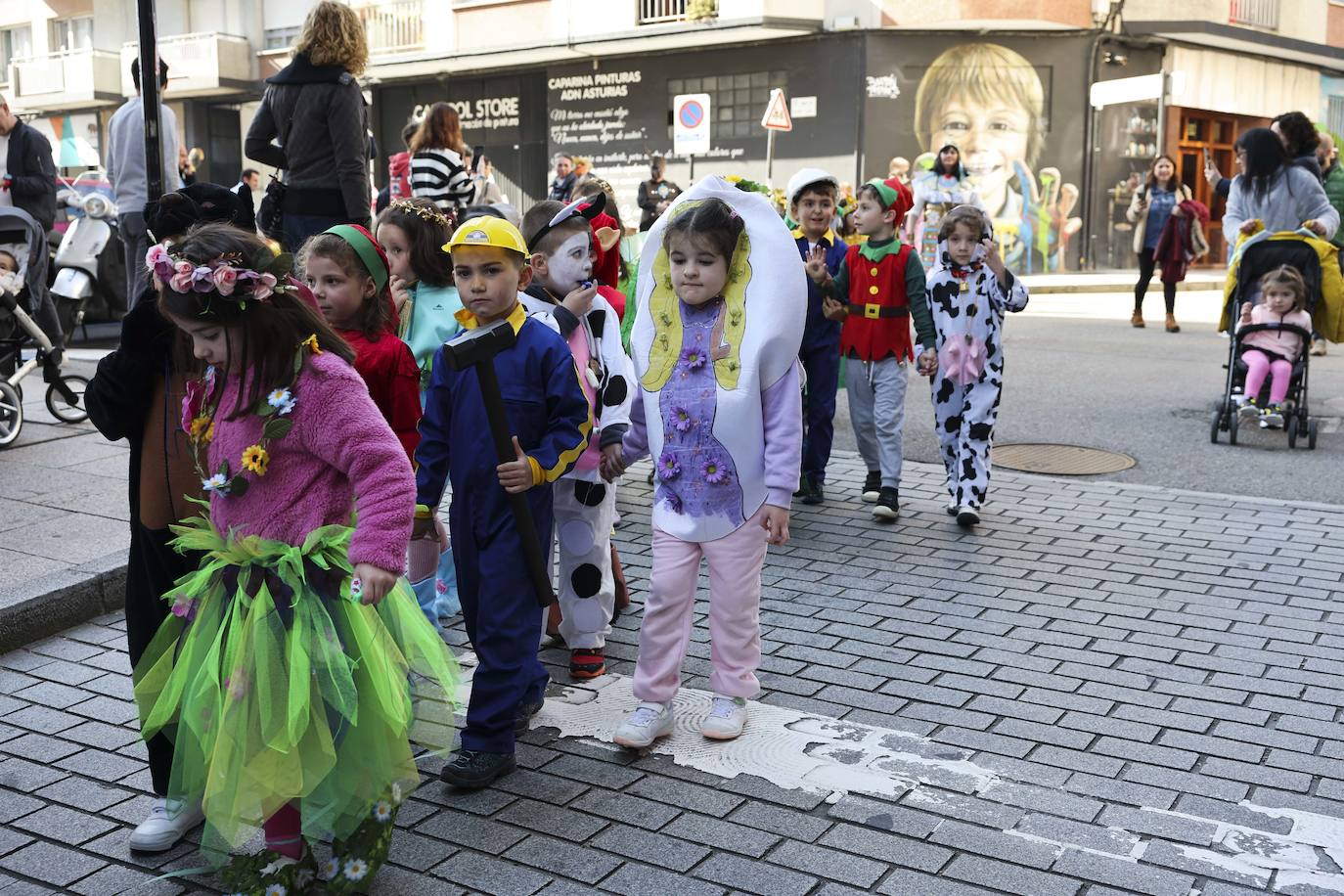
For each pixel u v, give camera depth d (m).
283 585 2.96
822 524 6.68
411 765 3.15
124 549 5.43
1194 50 25.77
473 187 8.09
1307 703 4.32
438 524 4.07
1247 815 3.54
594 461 4.48
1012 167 24.19
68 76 34.44
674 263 3.96
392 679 3.07
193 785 3.05
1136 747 3.98
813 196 7.02
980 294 6.60
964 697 4.37
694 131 19.39
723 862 3.28
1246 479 7.78
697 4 23.95
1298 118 9.71
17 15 36.88
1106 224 25.05
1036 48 23.95
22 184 8.73
